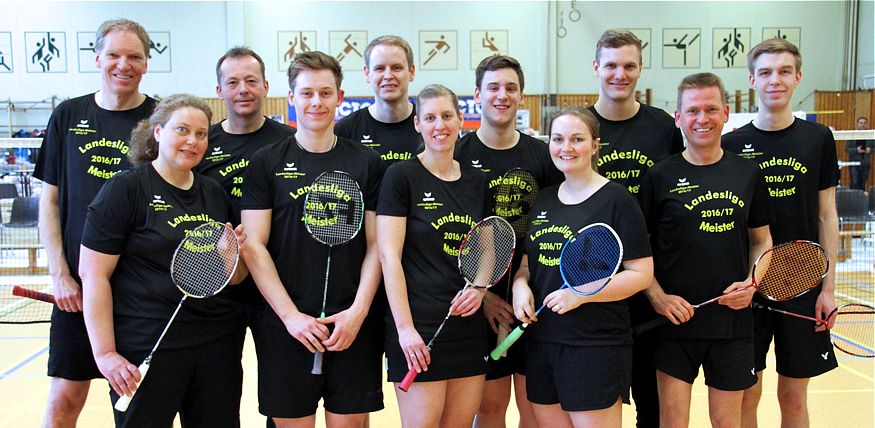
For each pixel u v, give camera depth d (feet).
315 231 9.95
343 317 9.87
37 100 56.54
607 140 12.01
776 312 11.92
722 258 10.48
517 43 58.13
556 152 10.11
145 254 9.43
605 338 9.81
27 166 40.57
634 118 12.07
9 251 33.35
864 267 31.94
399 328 9.82
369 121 12.89
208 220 9.91
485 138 11.64
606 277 9.58
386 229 10.04
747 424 12.45
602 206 9.88
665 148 11.98
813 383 18.33
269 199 10.20
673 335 10.68
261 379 10.31
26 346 22.48
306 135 10.39
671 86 58.49
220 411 9.97
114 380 9.14
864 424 15.52
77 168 11.12
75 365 11.06
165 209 9.52
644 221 9.89
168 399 9.48
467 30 57.98
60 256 11.14
